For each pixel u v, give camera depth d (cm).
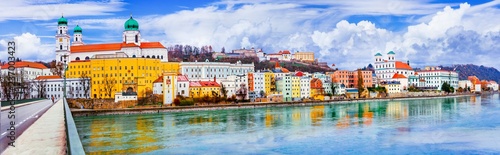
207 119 18650
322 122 16600
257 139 12088
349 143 11225
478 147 10356
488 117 17550
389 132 13250
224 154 9881
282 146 10869
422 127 14425
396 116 19088
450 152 9850
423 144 10906
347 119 17812
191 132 13762
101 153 10050
